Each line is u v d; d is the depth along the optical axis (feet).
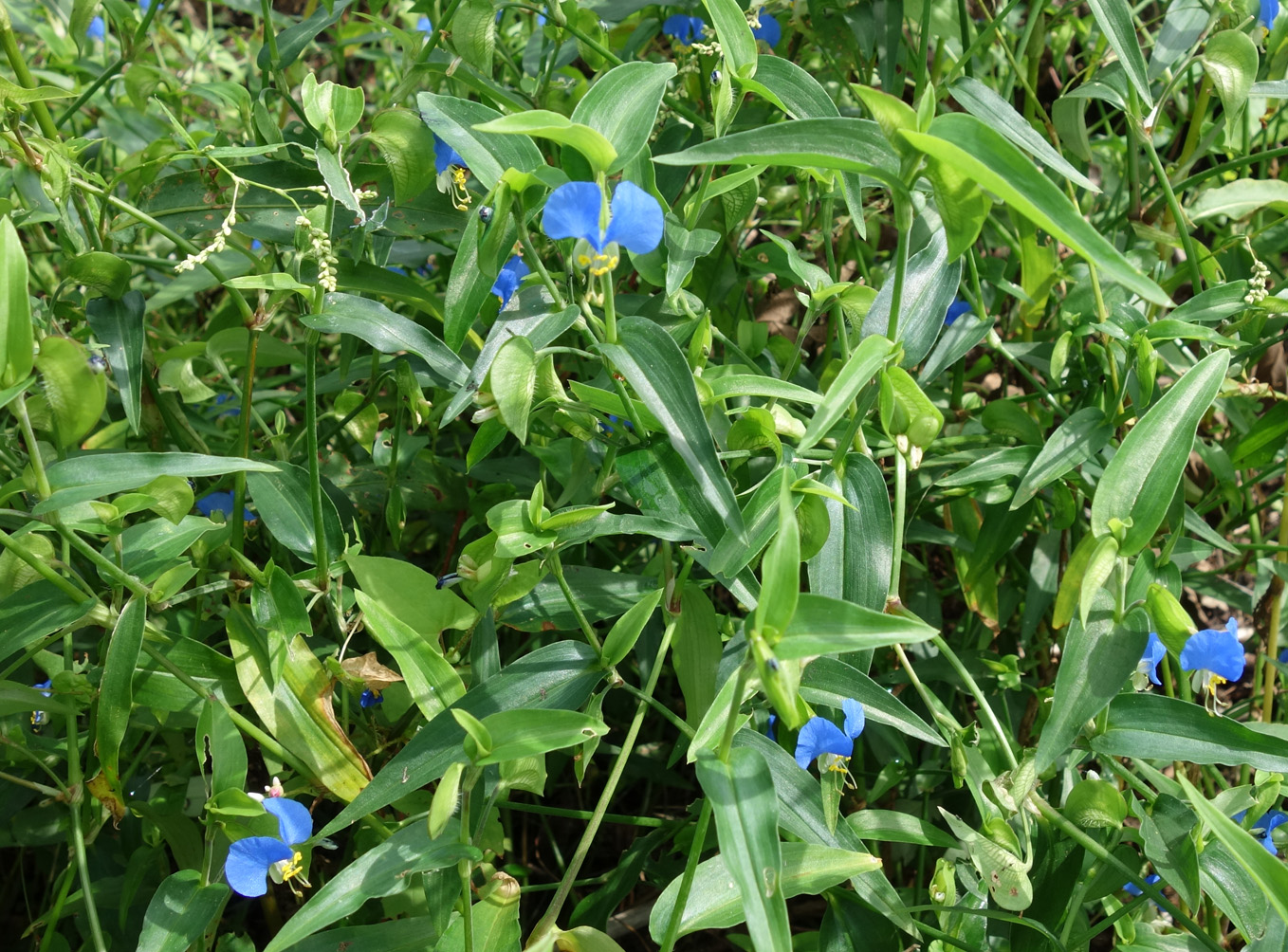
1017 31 1.87
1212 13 1.29
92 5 1.28
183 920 0.93
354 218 1.18
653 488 0.97
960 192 0.79
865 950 1.07
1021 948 1.06
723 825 0.77
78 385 0.92
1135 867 1.04
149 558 1.02
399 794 0.92
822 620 0.74
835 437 1.10
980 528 1.38
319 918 0.83
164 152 1.18
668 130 1.35
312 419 1.02
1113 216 1.69
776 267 1.38
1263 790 1.02
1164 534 1.21
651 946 1.37
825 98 1.04
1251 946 0.95
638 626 0.96
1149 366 1.11
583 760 1.02
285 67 1.29
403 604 1.06
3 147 1.03
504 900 0.95
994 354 1.57
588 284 0.92
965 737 1.05
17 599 0.98
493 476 1.36
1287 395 1.30
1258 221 1.55
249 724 1.01
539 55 1.57
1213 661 0.96
